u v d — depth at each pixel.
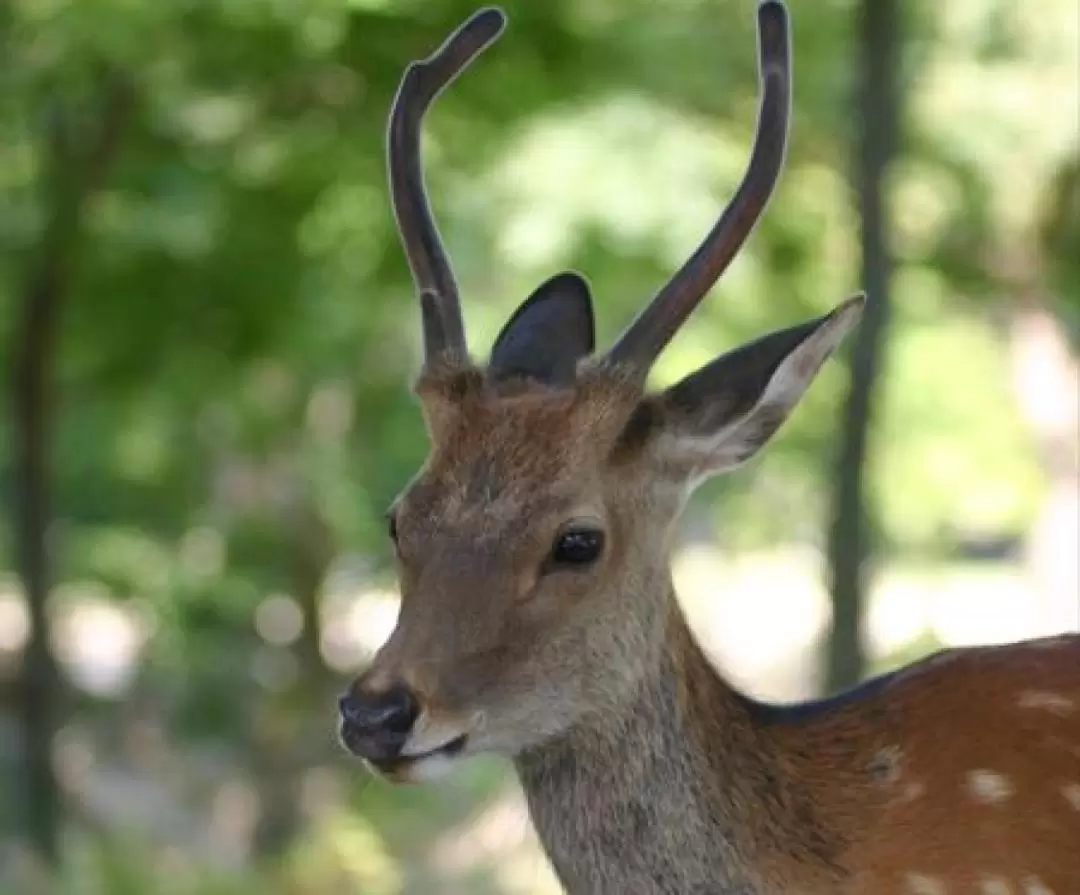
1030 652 5.96
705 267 5.45
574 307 5.88
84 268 16.14
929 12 16.05
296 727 19.81
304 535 21.08
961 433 20.62
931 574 23.11
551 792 5.52
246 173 15.12
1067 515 21.22
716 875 5.55
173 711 21.28
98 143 15.12
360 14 13.30
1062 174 17.91
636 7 14.09
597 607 5.27
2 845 16.36
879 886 5.68
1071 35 16.91
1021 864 5.69
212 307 16.33
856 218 11.52
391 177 5.62
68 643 22.98
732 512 22.42
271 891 13.45
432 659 5.06
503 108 14.17
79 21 13.16
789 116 5.49
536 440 5.27
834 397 17.02
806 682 18.25
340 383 19.44
